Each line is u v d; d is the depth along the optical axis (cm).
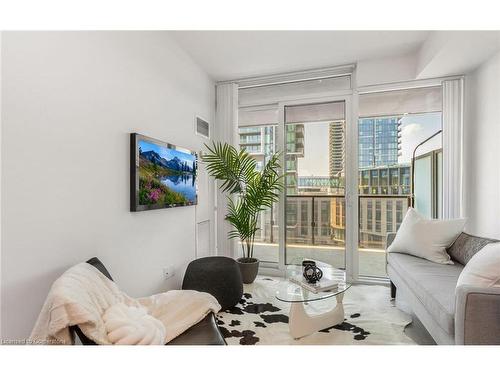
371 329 195
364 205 338
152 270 213
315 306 234
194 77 293
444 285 166
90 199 152
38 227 122
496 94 227
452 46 215
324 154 326
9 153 110
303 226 336
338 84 321
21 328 114
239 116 371
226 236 346
